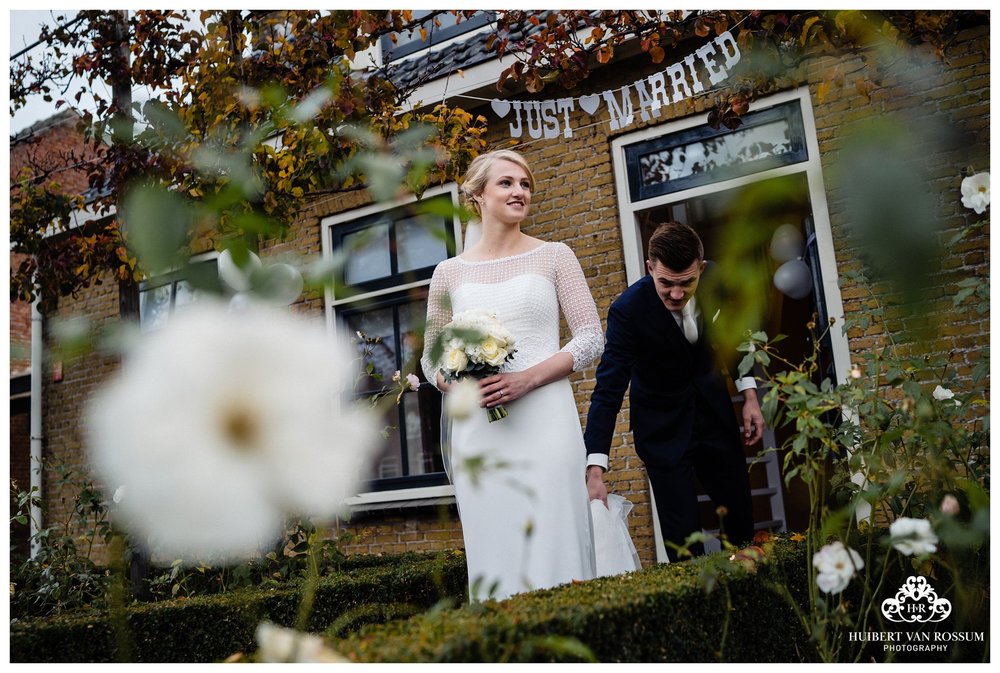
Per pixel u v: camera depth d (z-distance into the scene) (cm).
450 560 326
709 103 416
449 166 265
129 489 22
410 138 44
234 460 22
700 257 246
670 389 278
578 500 221
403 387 53
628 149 445
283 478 22
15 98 345
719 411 276
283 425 22
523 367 225
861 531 202
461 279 243
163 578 322
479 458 60
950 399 199
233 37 195
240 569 299
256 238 32
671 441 277
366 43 317
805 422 176
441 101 462
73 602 312
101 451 22
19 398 699
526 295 233
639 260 436
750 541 271
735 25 286
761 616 172
